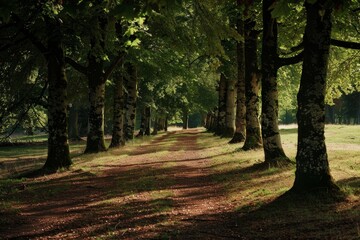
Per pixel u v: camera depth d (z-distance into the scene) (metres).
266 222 8.07
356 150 18.97
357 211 7.94
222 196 11.24
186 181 14.24
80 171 17.05
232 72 28.23
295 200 9.41
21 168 21.05
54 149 17.61
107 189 13.08
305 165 9.82
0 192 12.93
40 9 13.31
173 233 7.65
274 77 15.14
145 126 56.75
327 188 9.56
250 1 6.69
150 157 23.03
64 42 17.72
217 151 23.61
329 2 6.08
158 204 10.39
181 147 30.42
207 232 7.64
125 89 35.22
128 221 8.83
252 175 13.98
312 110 9.81
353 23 16.09
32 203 11.28
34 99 20.36
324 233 6.85
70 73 27.03
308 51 9.84
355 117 81.38
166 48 26.27
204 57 30.48
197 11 13.59
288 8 5.96
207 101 50.91
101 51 17.80
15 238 7.84
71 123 49.34
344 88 23.86
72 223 8.89
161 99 48.31
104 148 24.66
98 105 24.22
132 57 25.19
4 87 18.88
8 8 6.18
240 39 13.88
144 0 5.93
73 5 7.04
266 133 15.34
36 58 18.88
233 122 35.69
